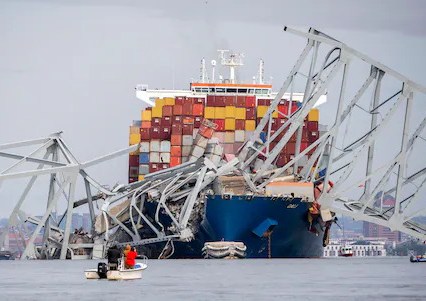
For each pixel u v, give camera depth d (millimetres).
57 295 187750
